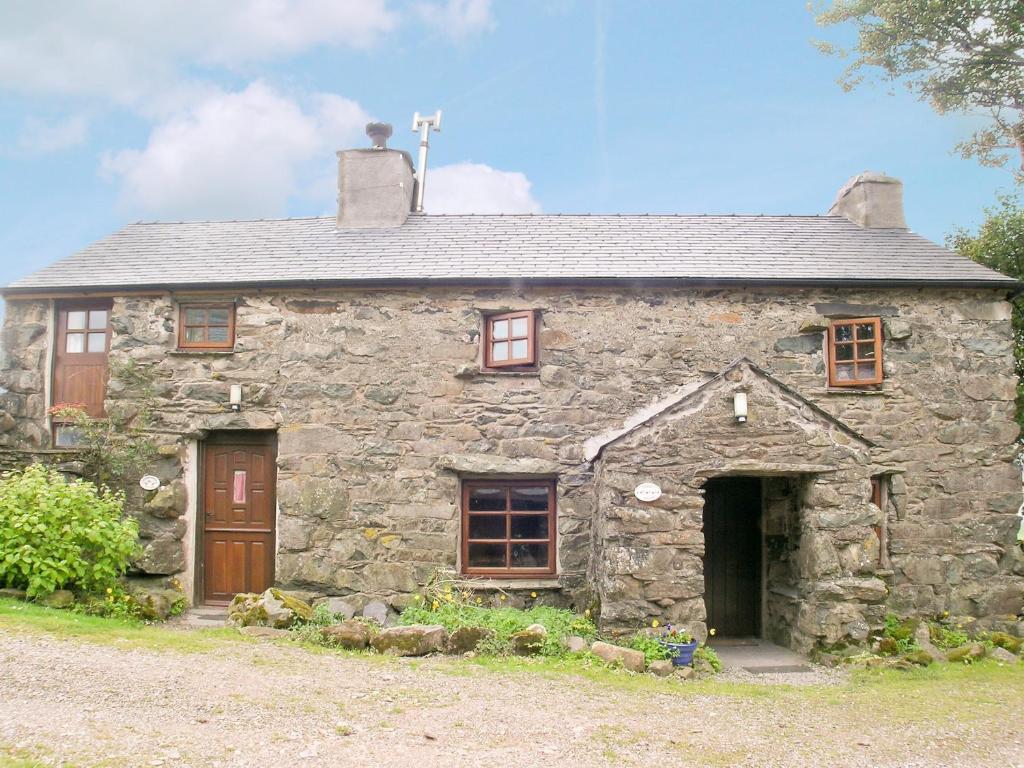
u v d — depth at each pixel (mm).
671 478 7621
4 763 3982
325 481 9289
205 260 10273
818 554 7762
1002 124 12508
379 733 4992
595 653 7180
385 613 8789
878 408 9477
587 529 9148
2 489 8141
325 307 9586
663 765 4758
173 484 9430
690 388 7953
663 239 10750
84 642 6594
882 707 6281
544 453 9266
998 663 7977
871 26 12297
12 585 8000
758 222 11516
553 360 9430
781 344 9523
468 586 8945
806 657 7973
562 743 5035
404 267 9781
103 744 4395
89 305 10016
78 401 9906
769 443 7766
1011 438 9523
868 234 11000
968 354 9609
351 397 9422
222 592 9570
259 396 9422
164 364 9570
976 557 9359
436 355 9453
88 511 8352
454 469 9188
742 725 5680
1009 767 5004
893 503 9383
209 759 4340
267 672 6234
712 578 9430
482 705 5742
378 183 11266
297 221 11578
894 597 9250
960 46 12086
